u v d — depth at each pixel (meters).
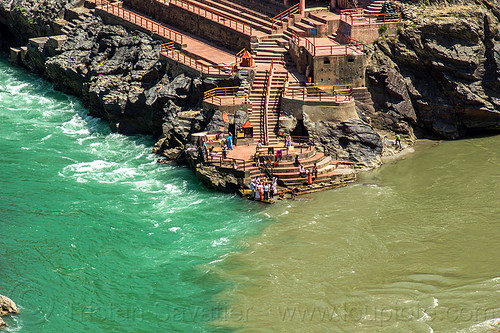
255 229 62.91
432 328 49.44
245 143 74.50
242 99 77.00
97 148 80.06
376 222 63.41
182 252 59.81
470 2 81.44
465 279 54.78
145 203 67.69
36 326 50.88
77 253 59.69
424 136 80.06
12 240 61.31
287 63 81.81
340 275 56.09
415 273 55.94
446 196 67.19
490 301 51.88
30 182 71.44
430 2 81.44
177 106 79.38
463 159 74.12
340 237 61.19
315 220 63.97
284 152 71.62
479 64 77.50
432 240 60.34
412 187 69.19
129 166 75.56
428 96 78.44
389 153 75.88
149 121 81.88
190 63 82.94
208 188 70.31
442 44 77.75
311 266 57.34
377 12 83.19
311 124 74.31
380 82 77.94
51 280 56.16
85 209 66.44
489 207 64.88
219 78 79.12
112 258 59.09
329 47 79.56
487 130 80.56
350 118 74.62
